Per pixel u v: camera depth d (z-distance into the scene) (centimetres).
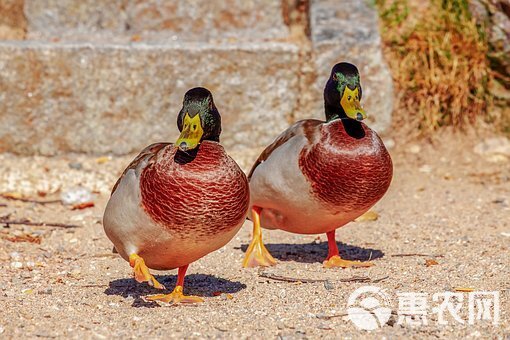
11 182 1160
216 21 1350
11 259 866
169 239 652
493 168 1245
